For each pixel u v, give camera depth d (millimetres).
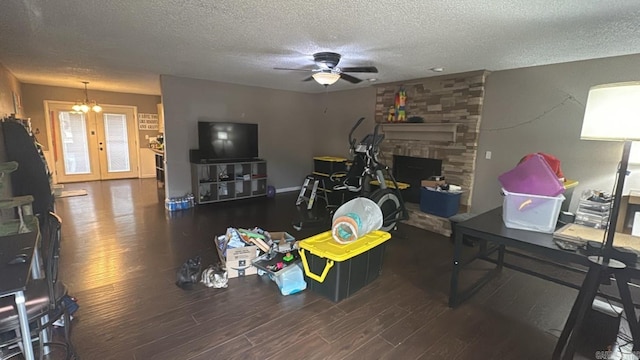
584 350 2006
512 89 3961
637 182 3135
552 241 1996
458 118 4469
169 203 5188
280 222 4688
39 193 3408
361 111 6059
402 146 5219
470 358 1980
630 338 2039
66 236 3881
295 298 2625
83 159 7562
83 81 5961
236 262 2926
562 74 3549
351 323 2307
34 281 1858
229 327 2215
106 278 2850
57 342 1956
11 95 4961
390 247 3818
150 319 2273
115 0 2084
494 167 4207
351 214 2812
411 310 2498
